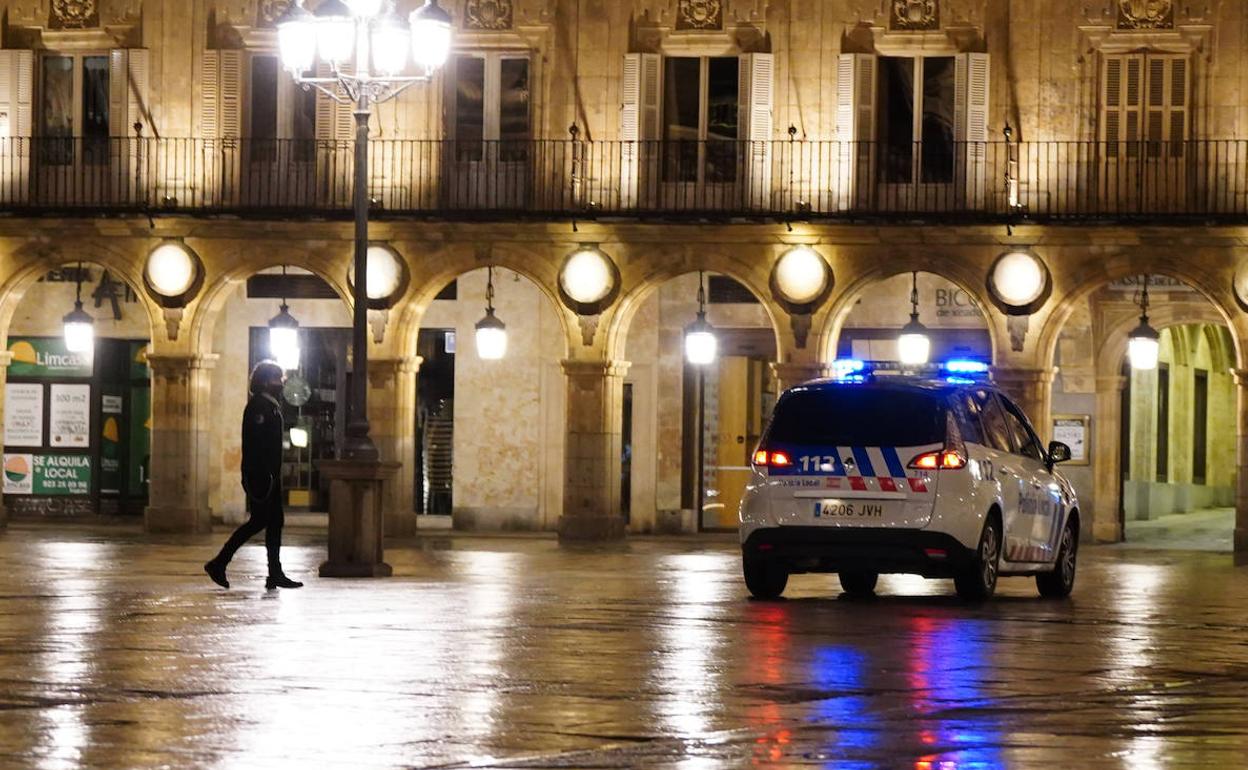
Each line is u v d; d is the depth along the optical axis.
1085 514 51.06
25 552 39.31
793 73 49.00
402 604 25.83
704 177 49.31
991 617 25.28
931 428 27.53
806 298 48.19
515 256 49.31
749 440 52.19
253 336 52.88
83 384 54.06
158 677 17.09
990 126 48.34
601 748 13.36
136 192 50.44
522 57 49.72
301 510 53.31
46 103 51.12
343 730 14.05
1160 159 47.78
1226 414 69.94
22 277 50.53
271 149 50.31
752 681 17.33
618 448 49.44
